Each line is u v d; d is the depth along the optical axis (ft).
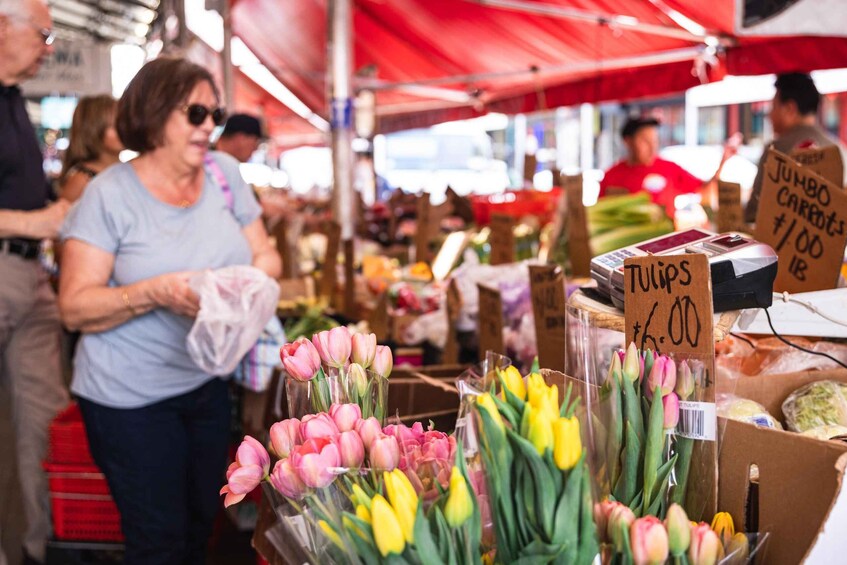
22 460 10.30
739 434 3.66
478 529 3.01
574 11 17.94
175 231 7.66
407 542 2.86
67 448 9.64
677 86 19.94
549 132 49.88
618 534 3.01
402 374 7.48
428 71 29.48
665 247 4.40
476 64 26.81
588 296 4.59
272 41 32.76
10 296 9.62
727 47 17.38
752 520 3.78
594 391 3.61
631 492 3.50
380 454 3.25
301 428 3.43
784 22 8.04
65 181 11.19
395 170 69.15
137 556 7.78
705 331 3.65
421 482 3.34
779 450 3.50
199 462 8.20
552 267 6.35
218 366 7.43
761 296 3.95
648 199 10.91
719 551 3.15
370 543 2.95
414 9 23.20
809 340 5.78
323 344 3.88
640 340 3.93
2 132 9.34
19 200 9.68
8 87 9.47
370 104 26.89
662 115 39.47
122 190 7.48
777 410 5.08
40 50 9.41
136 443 7.61
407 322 11.04
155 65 7.33
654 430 3.43
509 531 3.00
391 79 31.94
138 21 35.58
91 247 7.46
